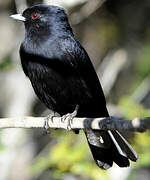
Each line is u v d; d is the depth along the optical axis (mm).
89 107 12547
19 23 17359
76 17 15797
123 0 18172
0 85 16859
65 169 12820
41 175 15578
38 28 12406
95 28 18062
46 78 12039
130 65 17938
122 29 18234
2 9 17641
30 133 16297
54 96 12273
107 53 18125
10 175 15547
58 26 12461
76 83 12188
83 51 12430
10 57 16453
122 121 8898
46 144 16406
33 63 12055
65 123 11344
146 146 12828
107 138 11539
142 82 16906
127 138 12977
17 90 16469
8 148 14992
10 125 11094
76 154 12883
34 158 15984
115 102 17578
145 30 18266
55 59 11961
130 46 18172
